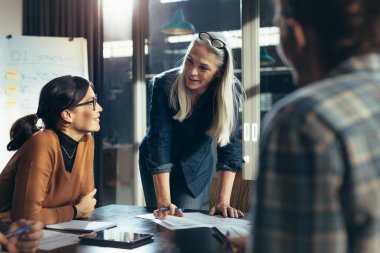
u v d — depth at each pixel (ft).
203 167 8.01
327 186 1.83
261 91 12.87
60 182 6.34
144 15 13.91
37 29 14.08
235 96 7.40
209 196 8.36
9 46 12.79
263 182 1.96
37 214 5.89
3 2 13.94
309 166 1.85
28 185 5.95
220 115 7.20
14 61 12.78
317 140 1.85
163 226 5.90
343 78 2.03
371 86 1.99
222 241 5.06
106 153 15.34
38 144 6.13
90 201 6.74
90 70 13.64
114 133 15.61
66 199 6.55
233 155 7.41
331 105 1.92
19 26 14.20
